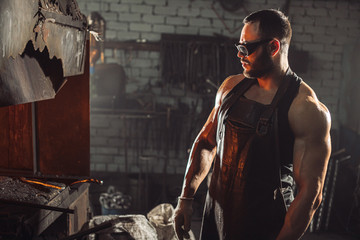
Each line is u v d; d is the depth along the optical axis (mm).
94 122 5695
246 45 1460
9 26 1217
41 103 2795
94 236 2389
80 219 2590
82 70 2227
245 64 1503
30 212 1858
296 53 5516
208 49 5301
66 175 2850
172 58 5316
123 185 5539
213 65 5293
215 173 1693
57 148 2838
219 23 5602
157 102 5699
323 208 4438
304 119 1424
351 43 5648
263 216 1528
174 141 5688
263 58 1465
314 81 5773
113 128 5699
